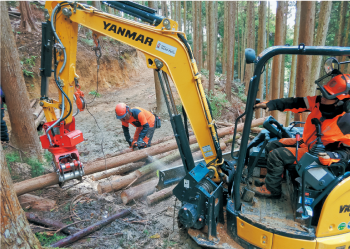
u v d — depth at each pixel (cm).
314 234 238
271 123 352
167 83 299
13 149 510
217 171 313
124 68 1535
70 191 434
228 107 1162
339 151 238
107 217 370
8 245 202
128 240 327
